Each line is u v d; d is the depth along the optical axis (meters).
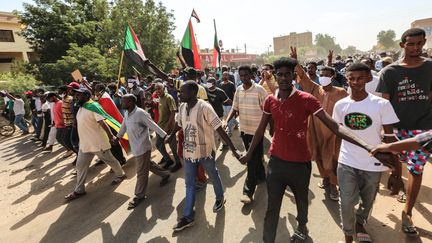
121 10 22.83
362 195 2.79
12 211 4.80
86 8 26.64
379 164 2.58
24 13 24.03
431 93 2.98
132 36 5.75
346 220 2.77
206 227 3.63
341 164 2.77
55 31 24.39
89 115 4.73
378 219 3.41
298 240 3.04
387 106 2.51
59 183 5.84
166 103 5.37
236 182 4.88
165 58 24.56
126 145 5.95
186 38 7.24
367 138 2.62
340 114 2.77
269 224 2.79
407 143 2.04
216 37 9.87
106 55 22.50
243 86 4.37
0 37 30.80
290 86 2.57
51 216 4.45
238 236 3.39
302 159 2.62
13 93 13.83
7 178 6.48
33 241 3.83
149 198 4.60
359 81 2.56
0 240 3.94
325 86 3.94
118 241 3.57
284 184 2.74
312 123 4.02
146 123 4.31
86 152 4.90
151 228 3.76
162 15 23.73
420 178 2.94
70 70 19.89
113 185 5.31
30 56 33.34
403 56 3.07
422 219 3.31
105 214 4.29
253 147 3.00
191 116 3.55
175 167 5.55
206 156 3.65
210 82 6.30
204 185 4.82
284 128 2.62
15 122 11.27
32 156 8.12
